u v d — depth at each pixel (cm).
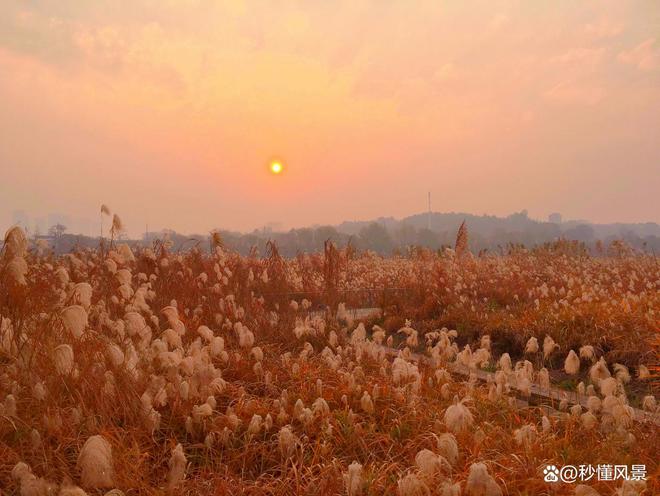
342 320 1094
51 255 1008
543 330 862
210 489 368
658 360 651
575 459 407
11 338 454
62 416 399
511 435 450
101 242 930
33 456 356
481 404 539
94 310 626
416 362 716
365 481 366
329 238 1275
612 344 769
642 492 337
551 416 505
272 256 1226
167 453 417
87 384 431
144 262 962
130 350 488
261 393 575
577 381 715
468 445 420
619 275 1420
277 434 446
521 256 2038
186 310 785
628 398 626
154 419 421
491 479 310
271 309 1026
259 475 410
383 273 1727
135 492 346
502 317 1001
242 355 665
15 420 385
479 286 1345
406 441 445
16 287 499
